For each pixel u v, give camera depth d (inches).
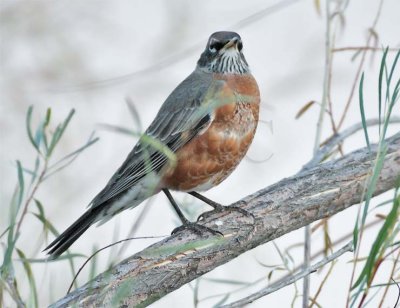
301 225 359.9
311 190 360.8
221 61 440.8
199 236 343.3
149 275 318.0
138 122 319.9
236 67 436.1
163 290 321.4
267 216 353.1
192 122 420.5
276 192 361.4
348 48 403.9
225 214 353.4
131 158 418.0
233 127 422.6
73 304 288.4
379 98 300.7
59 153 514.6
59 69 548.4
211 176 431.5
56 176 506.3
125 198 421.4
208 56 449.1
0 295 298.8
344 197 362.6
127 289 279.7
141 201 427.5
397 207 271.6
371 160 370.6
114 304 271.9
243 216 351.6
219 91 426.3
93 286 306.0
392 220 271.1
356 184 363.3
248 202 359.3
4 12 548.7
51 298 300.8
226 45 439.5
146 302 318.7
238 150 428.1
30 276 309.0
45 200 497.0
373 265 277.0
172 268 321.7
